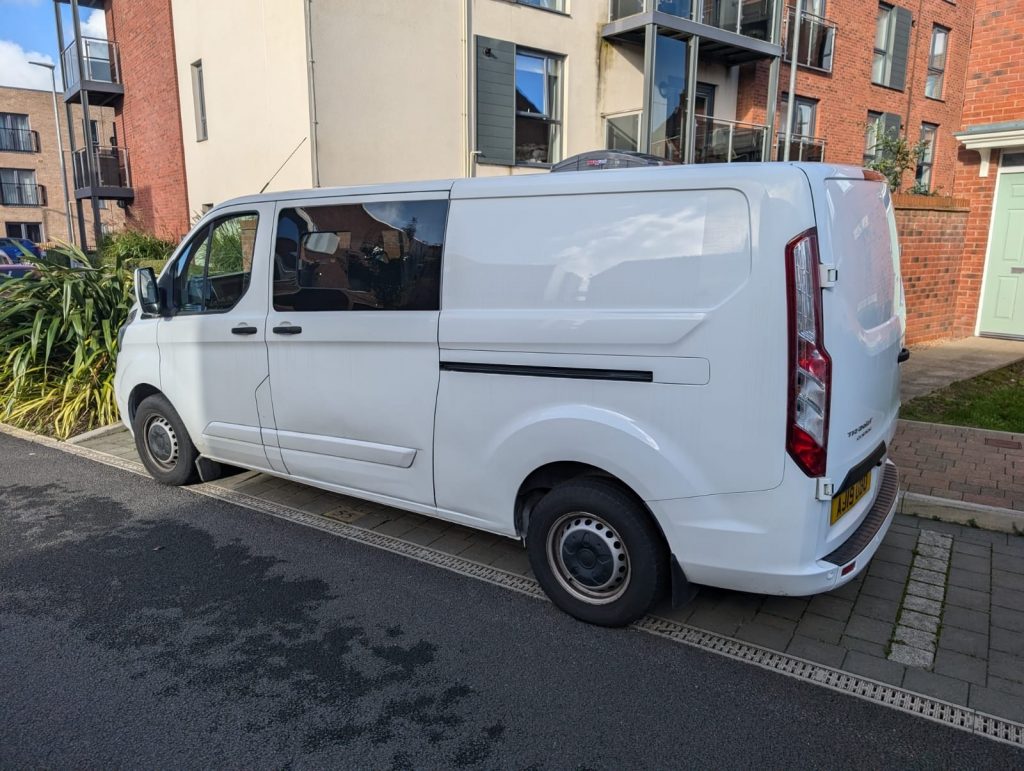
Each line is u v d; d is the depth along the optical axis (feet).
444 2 42.24
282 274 14.66
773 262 9.36
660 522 10.59
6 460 21.18
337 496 17.81
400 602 12.64
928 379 25.70
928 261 32.01
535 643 11.33
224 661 10.90
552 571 12.01
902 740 9.08
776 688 10.12
